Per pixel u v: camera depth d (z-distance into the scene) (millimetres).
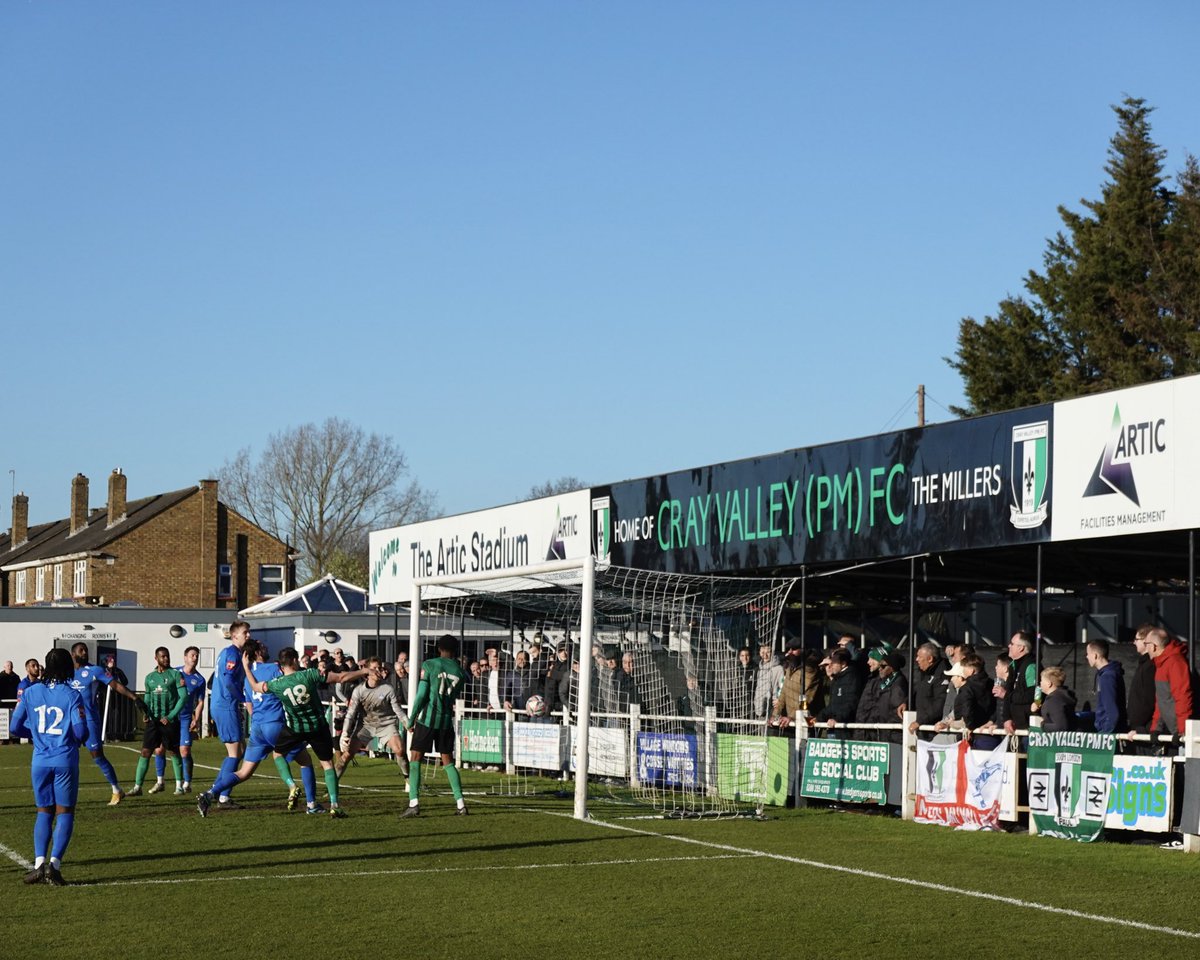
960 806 15398
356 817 16297
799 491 20234
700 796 18688
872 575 21156
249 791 19938
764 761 17578
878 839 14250
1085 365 48375
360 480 72875
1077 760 14141
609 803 18219
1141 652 13820
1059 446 16109
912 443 18297
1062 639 22562
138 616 44531
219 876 11594
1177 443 14625
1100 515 15531
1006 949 8703
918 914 9930
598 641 22141
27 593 73938
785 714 18766
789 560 20359
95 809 17203
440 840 14055
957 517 17516
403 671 26656
